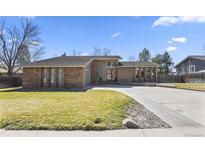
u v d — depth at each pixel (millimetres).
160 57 55656
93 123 6297
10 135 5551
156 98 14039
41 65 24516
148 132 5852
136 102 11320
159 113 8711
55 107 8789
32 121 6465
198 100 13062
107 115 7168
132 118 7297
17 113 7430
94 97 12727
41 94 16016
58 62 25547
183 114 8516
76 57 30609
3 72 41406
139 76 34812
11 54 40250
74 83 24484
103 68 33062
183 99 13539
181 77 36469
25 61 41625
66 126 6102
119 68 34156
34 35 41781
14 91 20062
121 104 9641
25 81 25141
